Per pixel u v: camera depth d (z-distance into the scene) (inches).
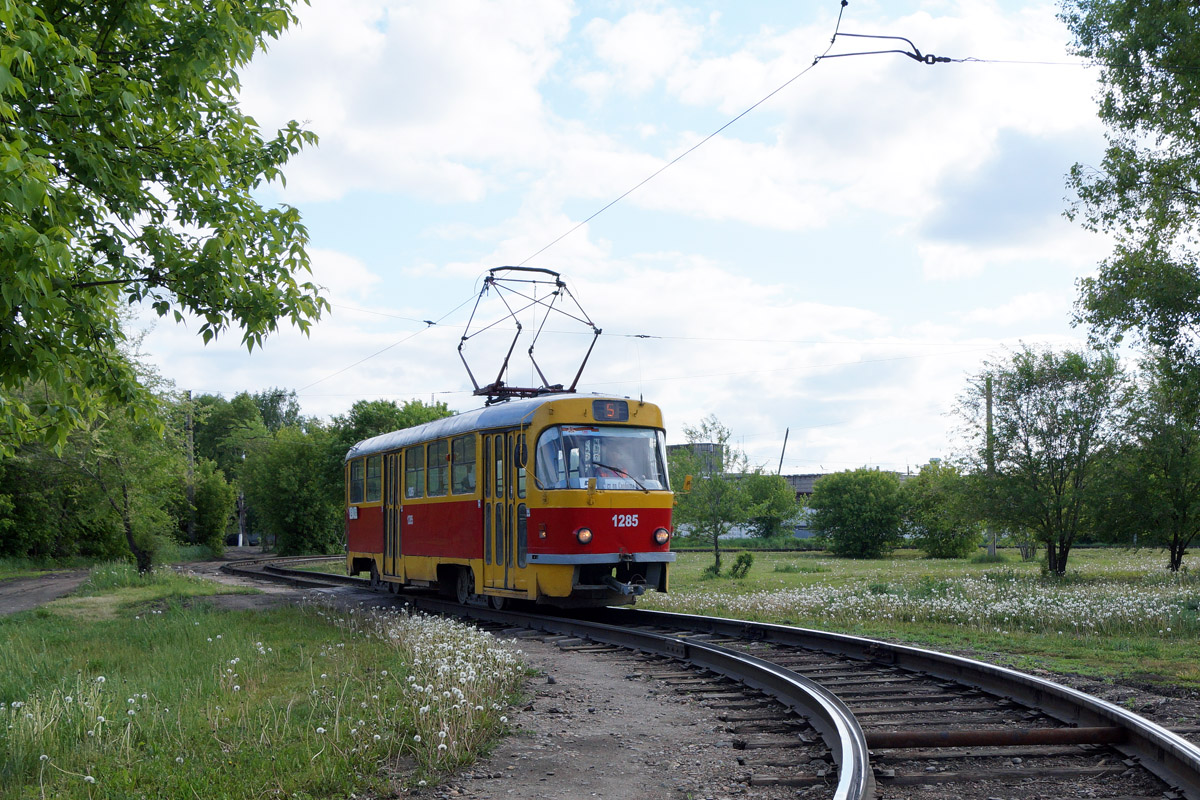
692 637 506.3
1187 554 1507.1
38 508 1544.0
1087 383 952.9
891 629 530.9
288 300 304.8
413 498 732.7
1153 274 803.4
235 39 310.2
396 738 255.0
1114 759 234.5
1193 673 356.8
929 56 541.0
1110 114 808.9
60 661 426.6
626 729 282.8
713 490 1146.7
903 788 216.2
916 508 1967.3
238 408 3427.7
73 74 238.2
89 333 280.5
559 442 565.0
